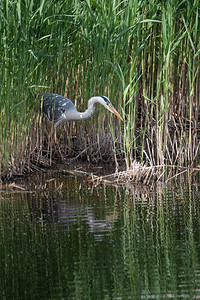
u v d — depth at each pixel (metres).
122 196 11.94
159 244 8.98
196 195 11.80
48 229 9.84
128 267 8.16
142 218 10.30
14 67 12.84
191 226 9.78
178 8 14.83
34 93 13.86
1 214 10.80
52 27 13.00
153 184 13.00
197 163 14.87
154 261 8.34
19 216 10.64
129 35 13.78
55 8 13.32
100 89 14.55
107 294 7.36
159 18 14.49
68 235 9.51
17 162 13.83
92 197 11.90
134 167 13.53
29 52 12.73
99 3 13.92
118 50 14.07
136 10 13.39
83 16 13.97
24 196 12.11
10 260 8.55
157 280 7.73
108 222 10.12
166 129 14.39
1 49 12.49
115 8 13.48
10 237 9.50
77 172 14.12
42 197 11.98
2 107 13.07
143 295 7.33
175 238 9.22
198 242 9.02
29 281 7.84
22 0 12.56
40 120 14.66
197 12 14.02
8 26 12.27
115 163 15.10
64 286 7.64
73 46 14.52
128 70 14.66
